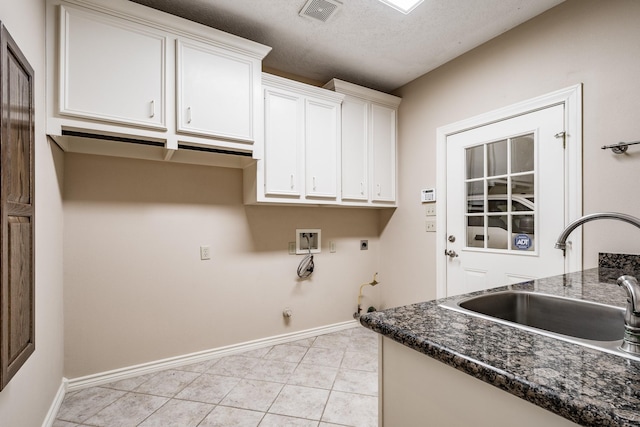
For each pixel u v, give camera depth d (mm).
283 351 2633
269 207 2797
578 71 1924
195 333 2418
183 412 1780
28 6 1360
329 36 2377
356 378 2174
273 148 2445
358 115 2949
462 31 2303
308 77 3041
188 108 1988
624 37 1742
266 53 2260
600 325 1031
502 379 552
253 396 1945
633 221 1022
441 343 690
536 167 2119
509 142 2291
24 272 1186
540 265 2098
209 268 2490
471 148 2553
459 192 2631
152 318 2258
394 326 806
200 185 2469
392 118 3162
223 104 2111
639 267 1659
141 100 1856
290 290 2893
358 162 2932
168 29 1942
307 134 2615
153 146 2121
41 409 1509
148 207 2262
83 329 2029
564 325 1117
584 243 1890
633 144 1671
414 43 2463
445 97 2746
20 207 1157
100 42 1755
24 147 1219
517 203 2238
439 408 721
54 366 1748
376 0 1989
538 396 504
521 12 2100
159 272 2291
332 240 3154
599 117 1833
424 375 758
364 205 2971
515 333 753
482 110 2453
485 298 1150
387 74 2953
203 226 2473
